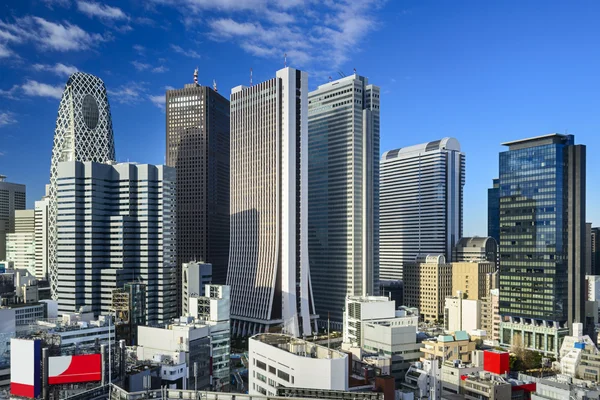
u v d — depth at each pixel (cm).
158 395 15638
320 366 18962
